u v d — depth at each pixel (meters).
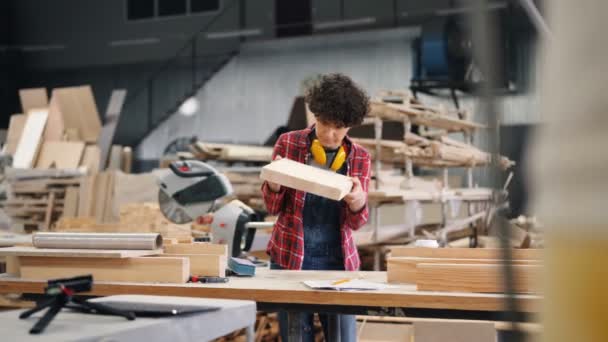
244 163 8.13
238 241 2.96
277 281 2.31
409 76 11.55
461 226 6.40
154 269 2.27
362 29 12.58
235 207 3.02
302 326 2.48
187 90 13.67
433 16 11.81
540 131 0.58
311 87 2.70
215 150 7.32
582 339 0.54
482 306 1.87
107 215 6.95
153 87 13.95
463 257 2.24
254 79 12.86
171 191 3.04
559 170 0.55
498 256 0.57
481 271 1.96
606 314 0.53
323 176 2.40
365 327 3.41
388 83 11.67
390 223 7.57
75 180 7.18
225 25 13.66
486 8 0.52
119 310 1.36
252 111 12.82
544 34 0.60
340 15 12.82
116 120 9.77
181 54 13.79
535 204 0.57
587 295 0.54
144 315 1.39
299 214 2.69
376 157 5.68
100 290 2.24
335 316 2.46
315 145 2.70
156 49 14.09
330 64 12.13
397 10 12.36
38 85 14.86
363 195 2.48
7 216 7.24
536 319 0.58
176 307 1.45
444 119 6.23
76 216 7.10
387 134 6.73
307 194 2.70
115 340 1.20
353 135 6.77
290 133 2.82
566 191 0.55
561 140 0.55
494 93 0.52
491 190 0.55
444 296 1.89
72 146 9.09
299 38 12.47
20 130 9.53
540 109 0.59
